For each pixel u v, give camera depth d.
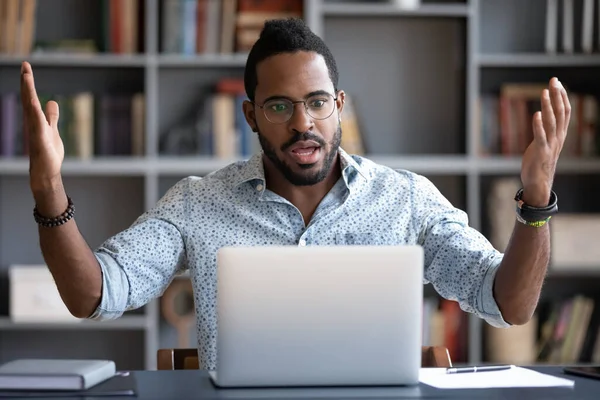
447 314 5.50
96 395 2.06
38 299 5.33
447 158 5.47
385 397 2.04
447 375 2.31
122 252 2.84
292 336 2.14
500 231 5.48
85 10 5.65
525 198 2.36
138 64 5.41
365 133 5.77
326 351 2.14
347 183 3.03
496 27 5.86
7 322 5.34
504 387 2.16
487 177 5.84
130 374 2.33
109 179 5.80
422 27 5.80
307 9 5.43
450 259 2.84
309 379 2.15
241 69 5.74
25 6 5.37
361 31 5.79
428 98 5.80
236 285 2.12
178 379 2.27
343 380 2.15
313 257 2.13
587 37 5.56
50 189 2.35
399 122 5.81
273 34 2.83
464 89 5.62
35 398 2.04
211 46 5.43
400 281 2.14
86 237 5.79
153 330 5.44
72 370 2.13
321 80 2.80
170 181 5.89
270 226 3.00
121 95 5.63
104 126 5.41
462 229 2.92
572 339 5.54
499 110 5.54
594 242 5.48
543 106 2.29
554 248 5.47
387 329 2.15
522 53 5.84
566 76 5.80
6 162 5.32
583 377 2.29
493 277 2.64
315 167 2.82
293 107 2.78
